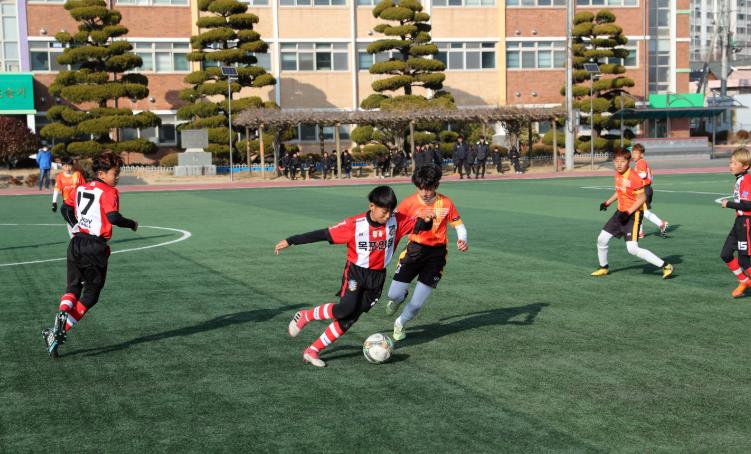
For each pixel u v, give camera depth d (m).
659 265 10.45
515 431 4.98
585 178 36.31
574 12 48.94
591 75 43.38
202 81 42.78
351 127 52.84
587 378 6.12
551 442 4.79
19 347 7.31
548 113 41.12
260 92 50.94
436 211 7.09
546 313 8.54
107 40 44.72
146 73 48.88
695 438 4.85
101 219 6.94
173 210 22.89
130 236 16.33
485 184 32.78
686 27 57.56
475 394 5.74
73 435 5.00
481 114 40.50
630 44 55.38
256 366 6.58
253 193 30.31
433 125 45.94
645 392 5.76
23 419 5.32
